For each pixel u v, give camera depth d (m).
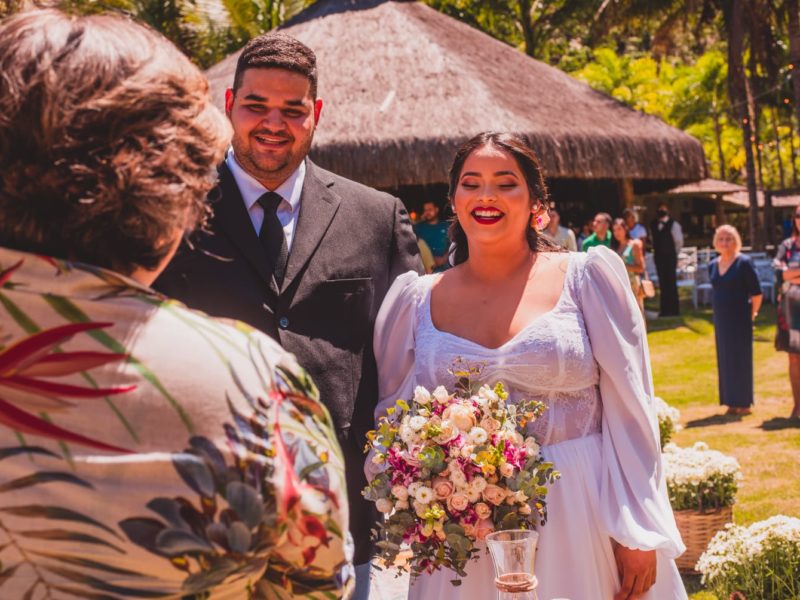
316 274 3.07
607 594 2.81
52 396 1.13
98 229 1.19
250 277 3.00
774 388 10.56
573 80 18.69
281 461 1.21
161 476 1.13
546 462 2.71
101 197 1.16
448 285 3.11
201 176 1.26
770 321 16.62
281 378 1.28
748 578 4.07
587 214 27.19
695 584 4.93
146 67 1.21
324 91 16.02
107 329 1.16
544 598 2.73
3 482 1.11
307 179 3.18
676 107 42.69
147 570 1.13
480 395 2.69
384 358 3.16
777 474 6.97
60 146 1.14
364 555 3.13
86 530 1.11
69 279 1.17
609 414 2.91
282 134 3.00
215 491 1.15
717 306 9.29
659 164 17.19
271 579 1.28
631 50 53.81
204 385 1.17
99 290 1.18
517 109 16.08
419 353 3.03
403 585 4.57
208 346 1.20
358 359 3.13
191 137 1.23
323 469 1.26
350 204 3.24
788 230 31.84
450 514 2.64
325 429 1.32
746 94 25.11
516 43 34.91
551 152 15.87
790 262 8.83
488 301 3.00
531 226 3.13
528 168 3.07
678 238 20.14
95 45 1.19
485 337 2.96
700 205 39.91
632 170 16.84
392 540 2.66
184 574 1.15
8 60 1.16
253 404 1.21
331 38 17.02
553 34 34.88
